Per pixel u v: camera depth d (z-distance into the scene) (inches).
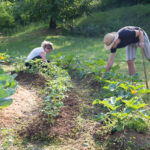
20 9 584.7
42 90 187.9
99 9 740.7
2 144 113.0
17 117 138.4
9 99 97.8
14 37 566.3
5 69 251.6
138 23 575.2
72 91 187.3
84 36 577.6
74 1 589.9
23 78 217.2
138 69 249.9
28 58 240.5
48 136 120.9
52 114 134.7
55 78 205.6
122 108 145.9
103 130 125.0
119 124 123.0
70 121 135.5
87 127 130.4
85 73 228.8
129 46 188.9
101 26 619.8
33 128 127.2
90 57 321.7
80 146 114.5
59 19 589.9
